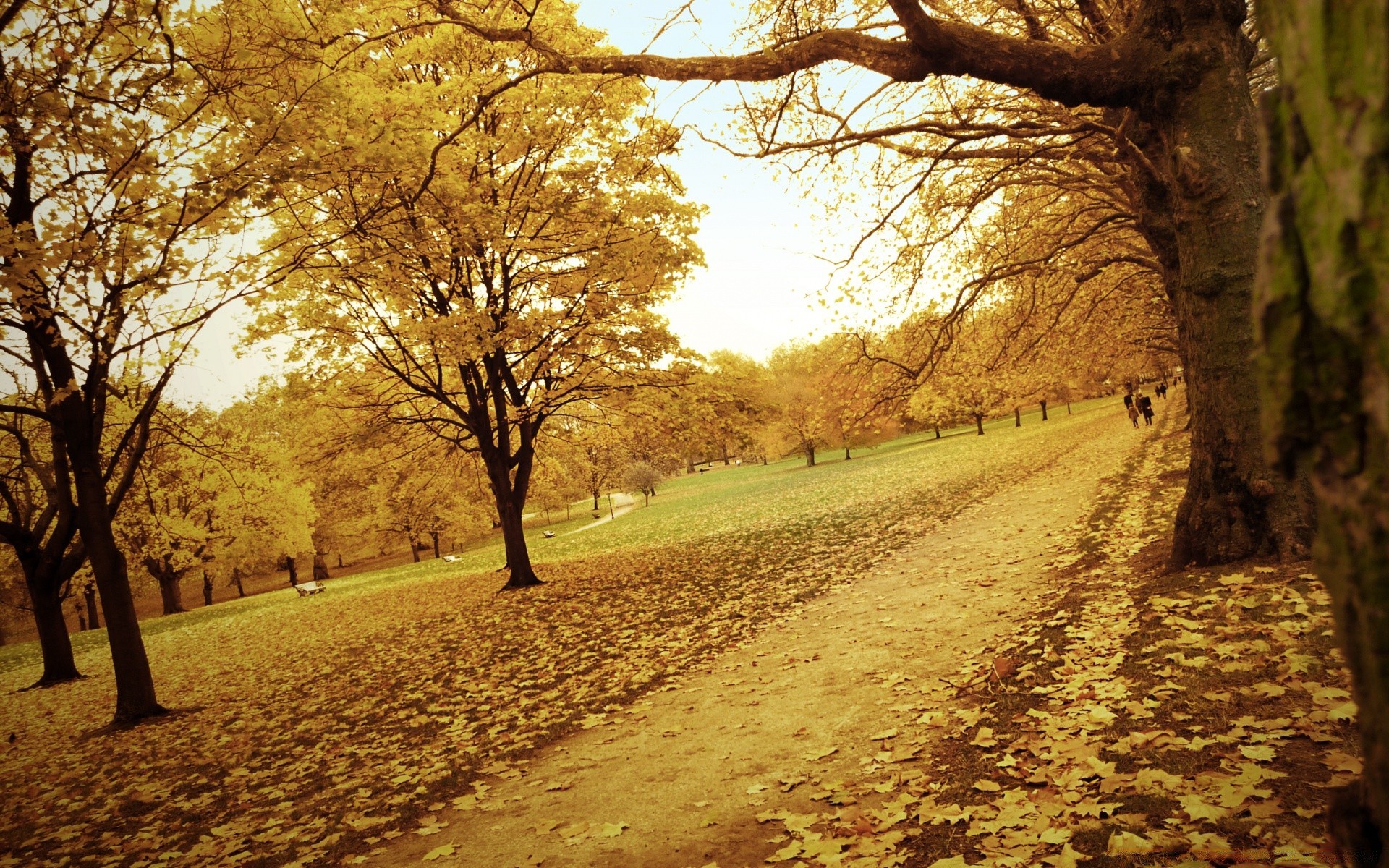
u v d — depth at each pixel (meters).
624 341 16.41
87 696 12.59
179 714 9.98
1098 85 5.90
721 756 5.25
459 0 10.22
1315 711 3.52
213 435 19.95
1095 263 12.86
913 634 7.45
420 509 22.88
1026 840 3.15
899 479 30.23
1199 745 3.51
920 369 11.41
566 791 5.17
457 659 10.70
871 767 4.46
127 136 7.49
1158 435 22.91
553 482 26.89
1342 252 0.65
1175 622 5.09
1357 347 0.66
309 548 35.41
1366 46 0.60
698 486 69.81
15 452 18.34
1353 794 0.88
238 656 14.73
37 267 6.85
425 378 16.88
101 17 7.34
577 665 9.16
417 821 5.05
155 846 5.27
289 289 12.18
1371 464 0.67
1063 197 13.69
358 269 9.93
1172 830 2.92
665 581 14.83
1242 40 6.07
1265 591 5.03
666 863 3.82
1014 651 5.91
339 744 7.33
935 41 5.62
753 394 18.98
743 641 8.83
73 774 7.66
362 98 9.53
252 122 8.04
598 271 12.86
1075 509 13.03
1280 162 0.77
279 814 5.59
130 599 10.16
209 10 7.96
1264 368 0.77
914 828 3.55
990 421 72.19
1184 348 6.28
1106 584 6.99
